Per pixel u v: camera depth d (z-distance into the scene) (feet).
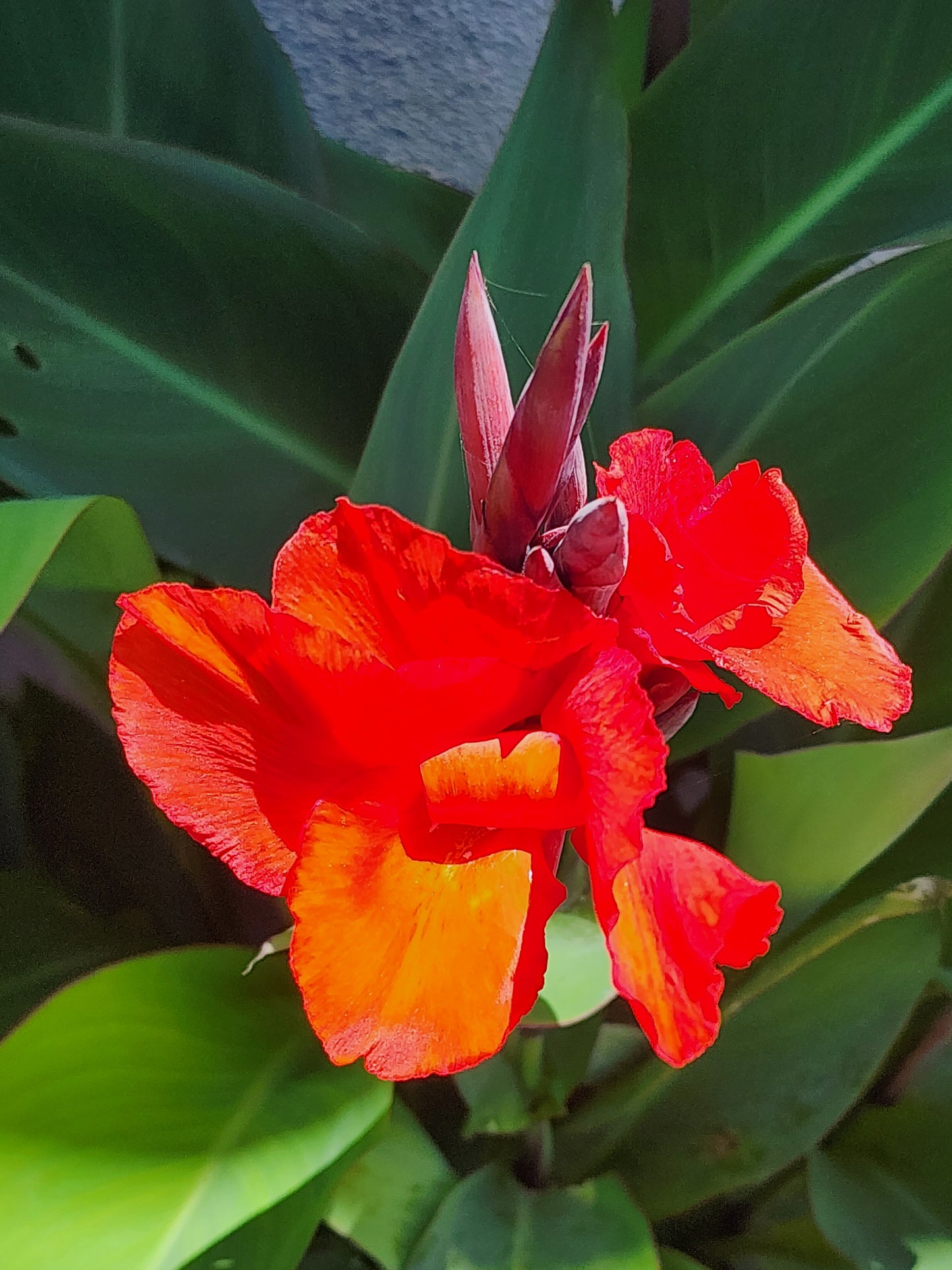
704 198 1.69
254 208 1.45
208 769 0.80
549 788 0.78
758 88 1.63
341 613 0.78
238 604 0.78
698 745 1.39
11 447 1.38
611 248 1.37
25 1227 0.93
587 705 0.77
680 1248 1.53
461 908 0.79
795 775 1.26
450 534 1.34
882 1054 1.36
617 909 0.73
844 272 2.34
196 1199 0.97
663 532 0.92
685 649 0.86
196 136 1.76
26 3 1.66
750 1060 1.42
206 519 1.47
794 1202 1.55
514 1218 1.30
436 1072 0.76
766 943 0.78
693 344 1.75
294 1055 1.12
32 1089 1.00
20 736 1.60
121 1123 1.01
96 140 1.36
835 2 1.56
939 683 1.49
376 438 1.28
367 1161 1.31
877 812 1.23
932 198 1.65
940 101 1.59
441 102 2.23
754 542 0.93
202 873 1.58
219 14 1.76
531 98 1.31
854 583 1.34
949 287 1.32
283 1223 1.05
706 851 0.82
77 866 1.57
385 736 0.79
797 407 1.39
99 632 1.31
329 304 1.51
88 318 1.40
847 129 1.64
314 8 2.05
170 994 1.12
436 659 0.76
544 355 0.80
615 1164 1.43
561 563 0.83
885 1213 1.37
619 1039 1.52
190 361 1.46
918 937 1.37
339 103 2.18
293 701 0.80
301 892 0.75
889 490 1.34
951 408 1.32
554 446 0.83
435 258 1.94
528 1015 1.12
